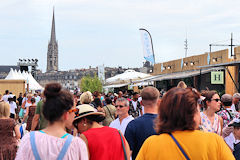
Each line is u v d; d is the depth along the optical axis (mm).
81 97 7582
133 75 29469
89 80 94125
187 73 25328
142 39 26094
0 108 5602
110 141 3287
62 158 2332
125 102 5594
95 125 3496
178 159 2135
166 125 2234
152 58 25859
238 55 21656
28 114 11055
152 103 3832
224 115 5629
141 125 3656
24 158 2346
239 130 3867
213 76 20109
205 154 2141
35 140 2355
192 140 2168
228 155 2186
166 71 35375
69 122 3545
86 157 2439
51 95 2438
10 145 5480
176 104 2219
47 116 2426
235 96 6742
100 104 7945
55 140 2371
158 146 2201
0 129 5465
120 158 3297
